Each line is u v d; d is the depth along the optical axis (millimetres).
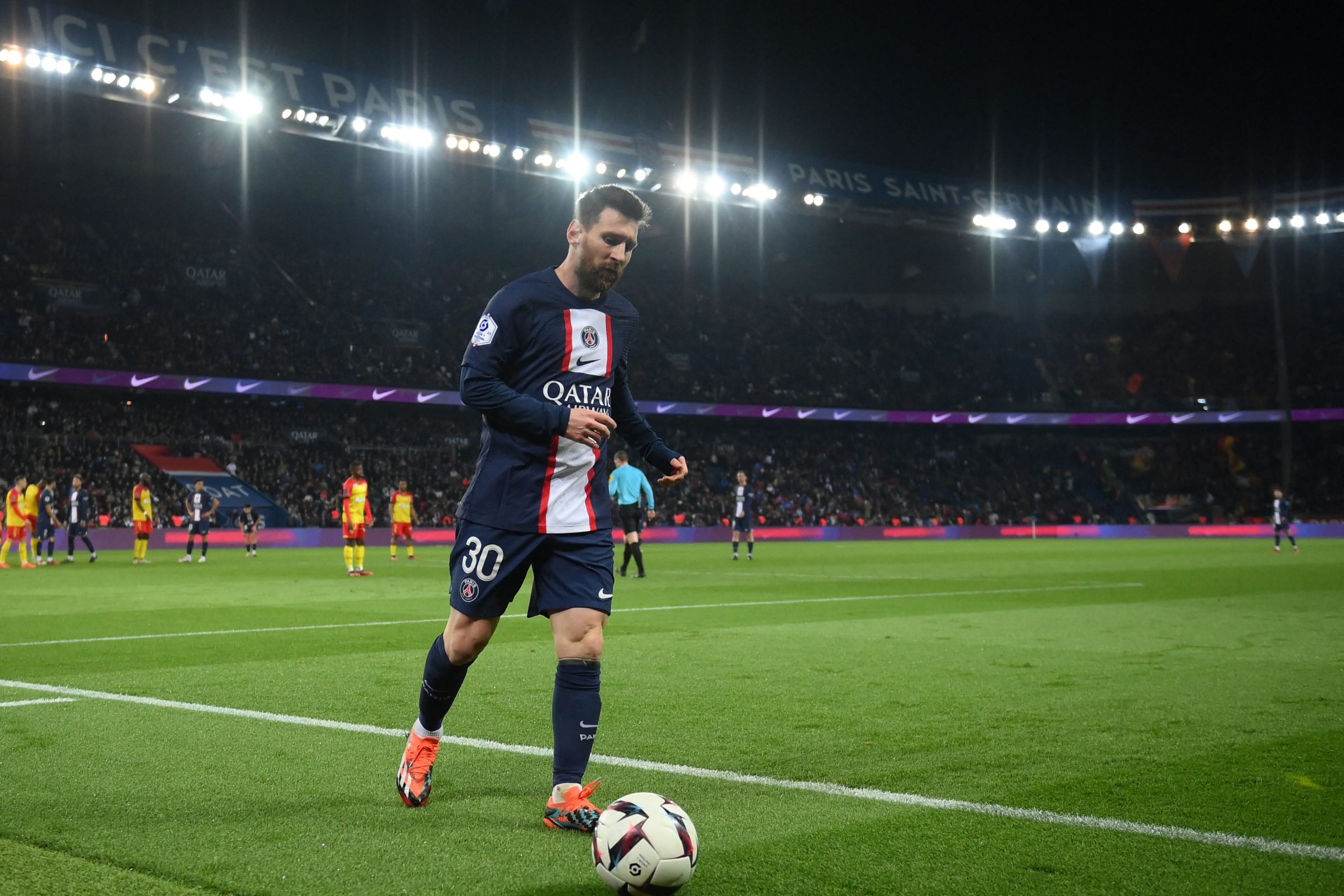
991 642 9953
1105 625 11531
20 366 40062
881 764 4992
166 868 3447
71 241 46781
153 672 7934
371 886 3285
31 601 14922
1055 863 3492
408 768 4246
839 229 58969
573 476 4148
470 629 4148
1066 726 5879
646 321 59000
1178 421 59469
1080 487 61781
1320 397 58750
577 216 4277
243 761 5004
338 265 53844
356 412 51594
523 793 4465
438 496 49281
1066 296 66312
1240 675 7820
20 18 33562
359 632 10789
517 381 4234
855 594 16344
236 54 37594
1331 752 5223
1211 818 4031
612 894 3230
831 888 3264
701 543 47688
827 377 59969
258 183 51344
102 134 46125
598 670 4156
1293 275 63156
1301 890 3234
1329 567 23734
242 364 46531
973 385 62344
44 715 6152
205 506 29234
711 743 5453
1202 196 56281
